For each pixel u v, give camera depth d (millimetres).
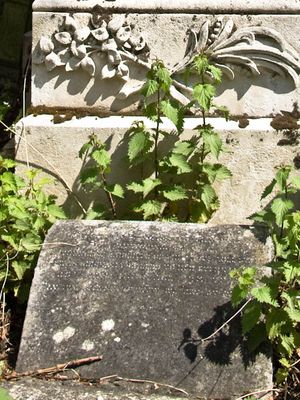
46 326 1628
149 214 1915
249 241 1710
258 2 2010
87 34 2031
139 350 1582
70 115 2037
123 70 2025
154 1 2029
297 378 1600
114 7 2035
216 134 1915
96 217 1966
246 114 2021
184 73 2016
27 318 1643
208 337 1585
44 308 1653
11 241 1782
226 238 1722
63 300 1661
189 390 1535
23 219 1794
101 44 2029
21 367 1585
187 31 2023
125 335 1603
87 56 2031
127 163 1993
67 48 2041
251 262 1674
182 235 1740
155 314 1623
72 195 2016
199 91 1894
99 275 1691
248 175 1979
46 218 1875
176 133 1986
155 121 1941
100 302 1651
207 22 2016
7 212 1777
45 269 1711
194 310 1620
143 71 2037
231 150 1976
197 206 1952
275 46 2008
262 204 1977
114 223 1791
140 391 1537
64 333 1615
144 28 2031
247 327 1560
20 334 1764
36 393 1513
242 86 2021
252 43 2006
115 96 2047
